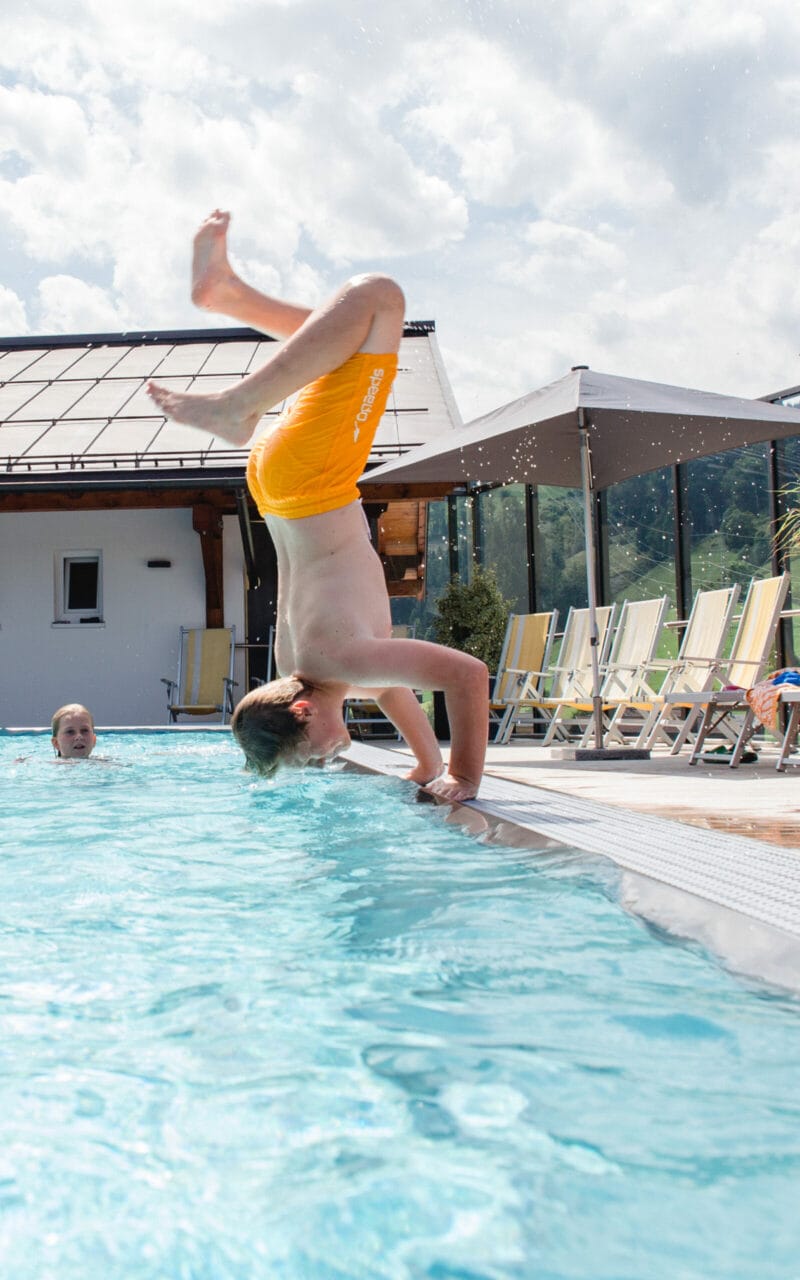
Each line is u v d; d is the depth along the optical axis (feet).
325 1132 3.24
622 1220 2.69
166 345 49.60
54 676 37.81
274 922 5.94
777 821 9.60
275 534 10.75
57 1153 3.16
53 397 42.91
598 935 5.40
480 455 23.02
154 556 38.01
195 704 35.99
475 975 4.77
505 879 6.84
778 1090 3.45
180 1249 2.64
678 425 22.49
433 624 36.45
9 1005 4.55
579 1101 3.40
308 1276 2.52
